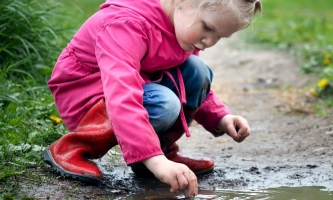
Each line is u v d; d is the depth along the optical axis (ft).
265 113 15.71
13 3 13.85
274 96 17.99
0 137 10.02
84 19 19.12
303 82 19.77
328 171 9.96
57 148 8.90
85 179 8.66
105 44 8.38
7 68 12.57
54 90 9.20
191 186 7.60
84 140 8.77
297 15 44.16
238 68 24.00
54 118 11.41
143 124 7.84
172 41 8.66
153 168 7.72
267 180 9.53
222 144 12.24
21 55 13.89
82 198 8.21
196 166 9.67
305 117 14.90
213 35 8.21
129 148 7.82
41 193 8.23
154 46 8.55
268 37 32.35
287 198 8.55
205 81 9.18
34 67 13.93
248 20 8.14
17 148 9.62
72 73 8.90
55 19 16.87
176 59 8.80
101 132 8.61
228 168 10.25
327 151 11.14
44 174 8.90
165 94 8.51
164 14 8.57
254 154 11.29
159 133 8.79
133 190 8.83
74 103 8.92
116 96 7.95
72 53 9.04
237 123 9.50
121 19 8.45
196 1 8.14
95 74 8.82
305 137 12.49
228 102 17.30
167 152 9.71
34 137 10.41
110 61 8.21
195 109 9.25
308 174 9.83
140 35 8.36
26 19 13.70
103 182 9.09
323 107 15.89
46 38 14.76
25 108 11.63
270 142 12.30
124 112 7.86
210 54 28.68
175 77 9.07
